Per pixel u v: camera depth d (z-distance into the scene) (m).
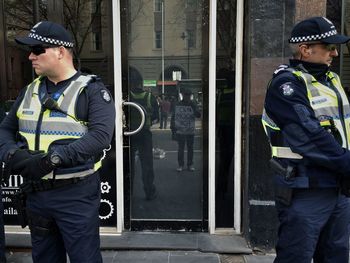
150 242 3.63
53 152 2.11
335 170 2.14
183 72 3.73
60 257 2.44
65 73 2.31
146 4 3.68
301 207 2.25
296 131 2.17
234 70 3.61
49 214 2.27
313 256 2.52
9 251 3.59
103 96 2.28
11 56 3.79
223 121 3.68
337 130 2.22
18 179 3.80
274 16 3.24
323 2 3.21
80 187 2.27
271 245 3.47
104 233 3.77
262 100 3.33
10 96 3.82
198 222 3.82
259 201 3.43
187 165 3.82
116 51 3.64
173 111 3.77
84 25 3.67
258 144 3.38
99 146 2.18
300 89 2.21
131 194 3.85
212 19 3.55
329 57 2.26
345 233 2.39
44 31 2.21
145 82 3.75
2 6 3.73
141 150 3.81
